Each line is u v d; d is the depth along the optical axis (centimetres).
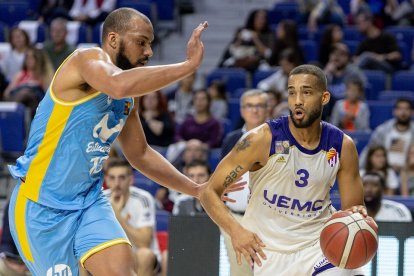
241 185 825
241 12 2586
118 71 691
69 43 2216
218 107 1852
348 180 788
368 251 748
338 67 1981
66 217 738
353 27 2356
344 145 775
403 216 1167
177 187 820
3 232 1128
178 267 963
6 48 2092
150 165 817
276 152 768
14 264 1108
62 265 743
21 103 1817
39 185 742
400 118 1648
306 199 776
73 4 2419
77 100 727
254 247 752
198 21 2542
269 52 2189
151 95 1741
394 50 2142
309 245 788
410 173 1510
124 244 732
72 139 732
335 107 1797
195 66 677
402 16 2447
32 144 747
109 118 740
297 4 2473
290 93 758
